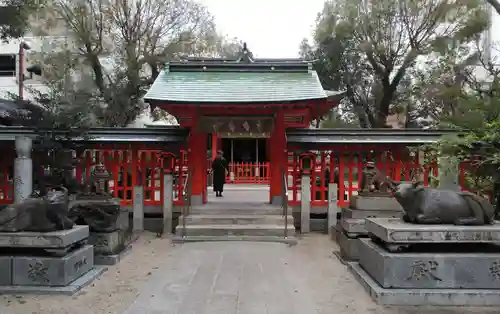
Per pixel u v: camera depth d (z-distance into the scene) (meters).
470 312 6.27
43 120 11.98
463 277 6.75
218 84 13.85
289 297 6.96
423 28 23.70
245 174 28.47
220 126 13.97
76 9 22.62
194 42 25.72
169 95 12.93
